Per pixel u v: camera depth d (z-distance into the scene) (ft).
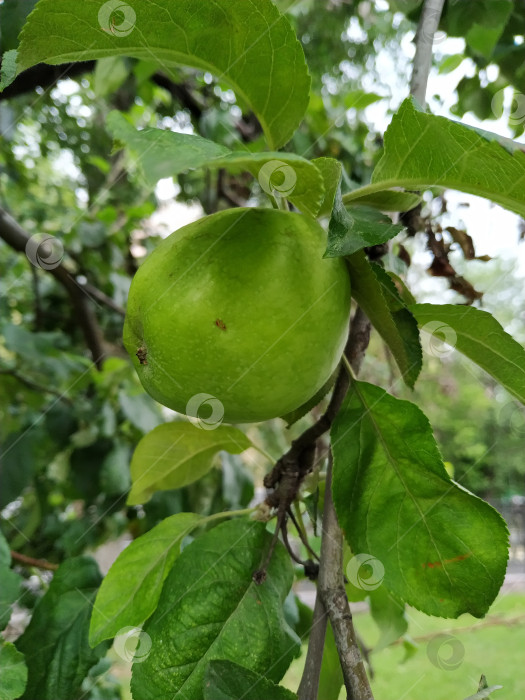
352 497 0.50
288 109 0.52
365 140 1.63
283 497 0.54
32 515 1.37
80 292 1.46
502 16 1.00
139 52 0.47
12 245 1.18
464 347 0.55
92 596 0.68
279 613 0.52
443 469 0.48
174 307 0.44
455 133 0.43
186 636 0.49
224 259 0.44
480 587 0.47
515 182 0.46
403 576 0.48
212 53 0.48
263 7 0.45
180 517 0.62
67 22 0.42
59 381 1.44
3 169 2.15
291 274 0.44
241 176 1.73
